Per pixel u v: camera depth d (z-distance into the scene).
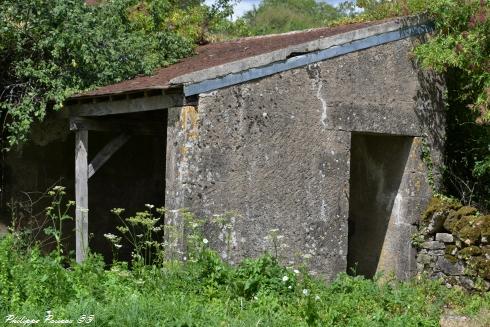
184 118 8.47
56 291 6.96
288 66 9.12
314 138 9.33
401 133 10.19
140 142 12.69
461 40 9.95
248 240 8.79
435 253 10.08
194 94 8.45
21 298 6.93
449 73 10.86
